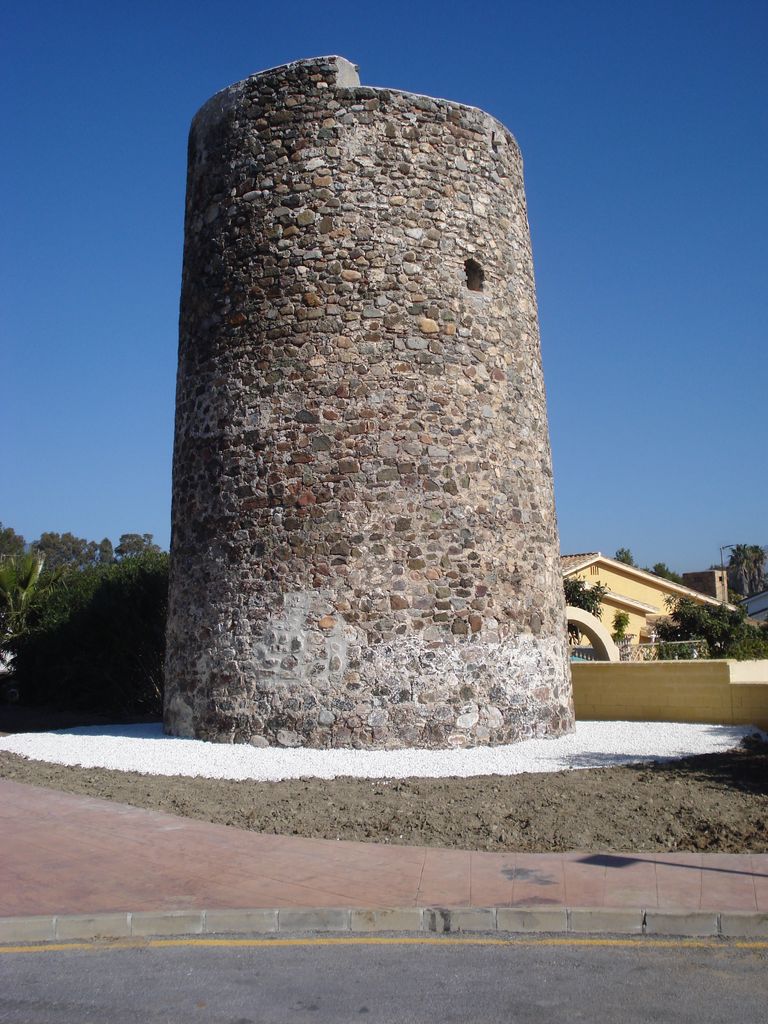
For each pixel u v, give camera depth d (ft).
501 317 48.21
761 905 21.26
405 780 35.86
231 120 48.06
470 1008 16.87
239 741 43.01
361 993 17.57
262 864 24.93
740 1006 16.80
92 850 26.43
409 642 42.57
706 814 30.35
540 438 49.96
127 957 19.62
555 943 20.17
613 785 34.65
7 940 20.70
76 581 82.17
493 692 43.86
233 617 44.16
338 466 43.62
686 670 52.75
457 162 47.73
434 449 44.47
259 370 45.34
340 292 44.86
